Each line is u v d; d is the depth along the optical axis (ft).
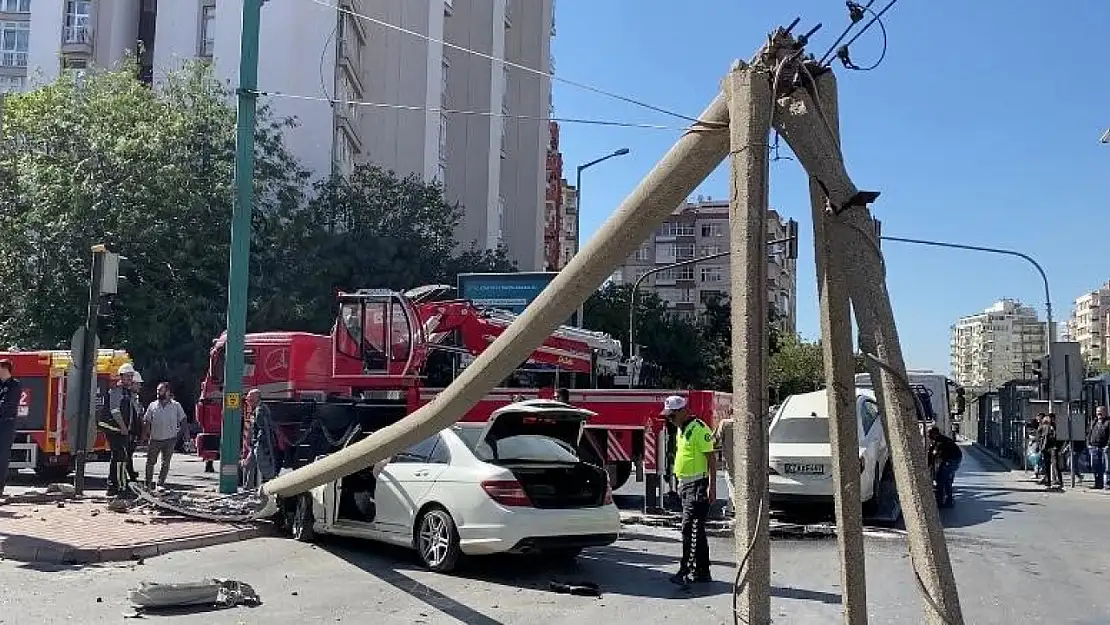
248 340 66.28
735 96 13.28
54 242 104.17
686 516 32.30
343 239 116.78
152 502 44.16
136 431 51.57
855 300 12.80
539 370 63.05
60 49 162.40
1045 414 85.15
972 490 74.74
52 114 108.47
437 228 131.64
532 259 210.79
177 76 115.85
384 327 62.59
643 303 188.96
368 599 28.43
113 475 48.65
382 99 158.30
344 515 37.60
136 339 103.45
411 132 158.40
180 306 103.96
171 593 26.20
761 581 12.32
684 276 348.38
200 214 106.11
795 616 27.76
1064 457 90.07
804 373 199.52
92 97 111.65
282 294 108.27
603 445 52.85
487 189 183.42
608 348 65.46
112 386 58.18
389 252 118.83
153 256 104.58
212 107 112.27
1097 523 51.34
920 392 59.31
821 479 48.91
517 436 34.42
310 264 112.16
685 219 350.43
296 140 133.80
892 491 51.13
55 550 32.89
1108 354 520.42
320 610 26.86
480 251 173.88
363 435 39.81
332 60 135.44
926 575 12.07
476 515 31.86
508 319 66.03
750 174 12.92
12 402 44.57
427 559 33.24
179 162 106.83
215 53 137.08
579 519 32.40
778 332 219.20
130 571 31.42
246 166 52.06
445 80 180.14
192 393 106.22
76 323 106.11
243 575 31.60
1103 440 75.92
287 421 63.26
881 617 27.53
